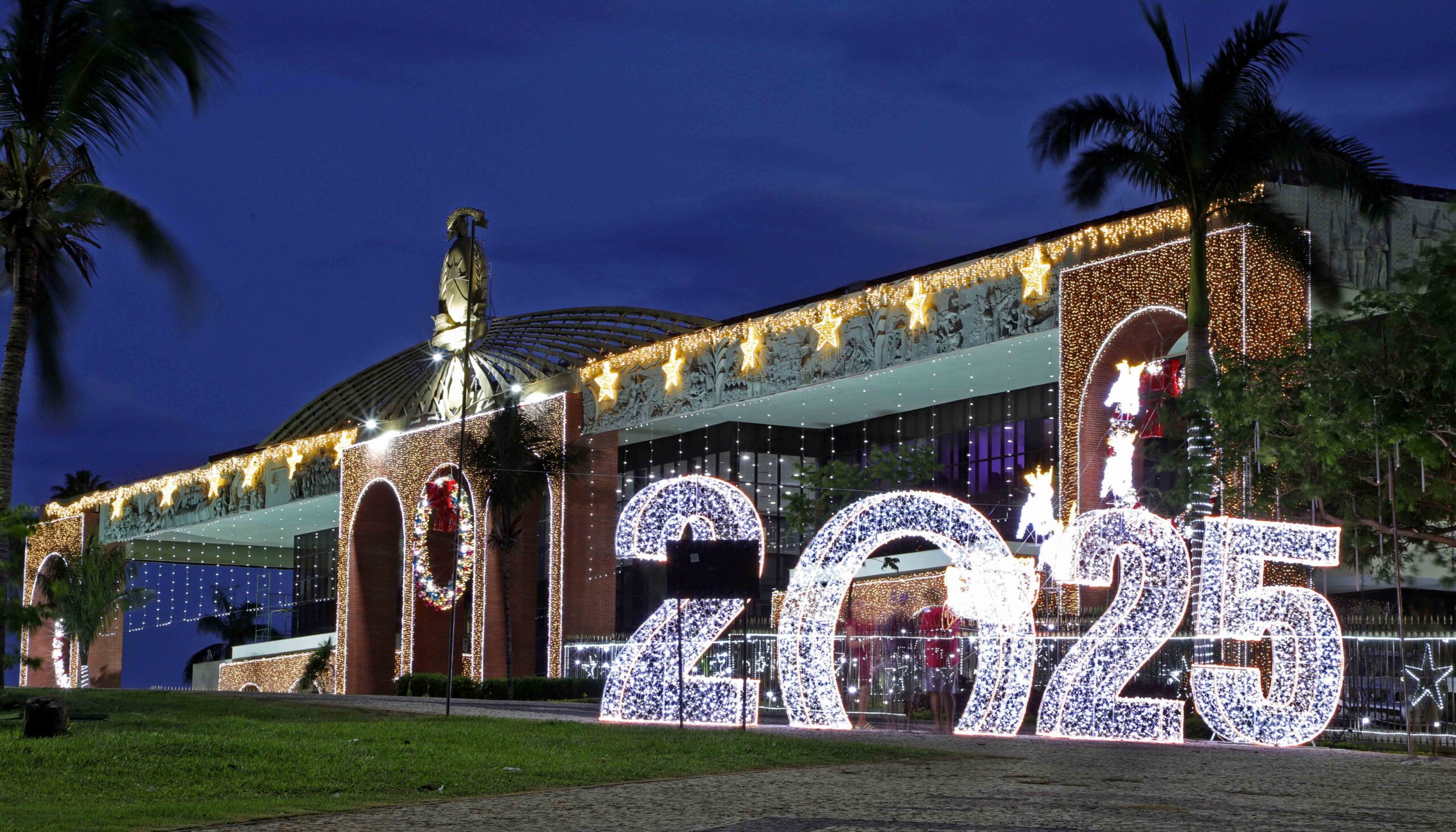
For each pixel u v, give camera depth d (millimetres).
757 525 29547
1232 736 29094
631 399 62875
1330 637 28922
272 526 98000
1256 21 35469
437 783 18375
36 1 30781
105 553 85062
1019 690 30359
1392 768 22078
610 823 14531
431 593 69375
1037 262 47438
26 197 31641
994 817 15039
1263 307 40094
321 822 14680
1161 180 36656
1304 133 35500
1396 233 41875
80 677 84875
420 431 71250
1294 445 33469
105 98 31391
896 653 39125
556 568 62938
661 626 31422
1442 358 30906
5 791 16969
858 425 69438
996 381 59500
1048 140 36812
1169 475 46625
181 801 16500
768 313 59969
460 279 70438
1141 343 44031
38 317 33281
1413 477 34344
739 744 24156
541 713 36562
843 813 15336
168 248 32156
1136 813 15477
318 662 83000
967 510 30875
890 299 53625
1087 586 40250
